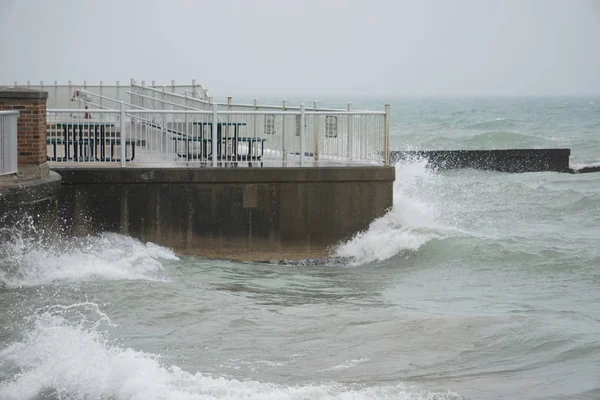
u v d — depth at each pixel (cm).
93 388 1370
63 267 2206
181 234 2498
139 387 1344
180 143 2830
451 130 12775
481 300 2108
